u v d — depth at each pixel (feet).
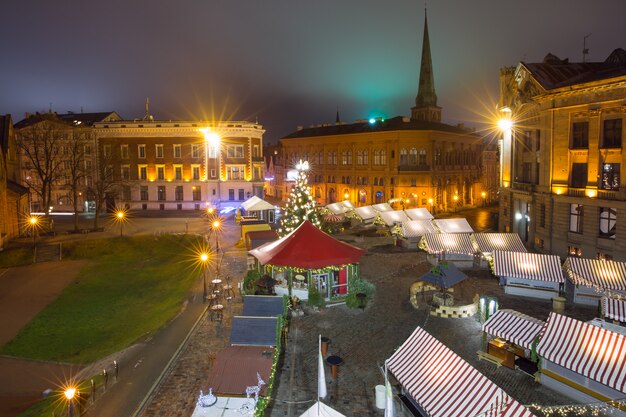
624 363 56.08
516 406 44.96
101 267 153.99
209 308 99.91
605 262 100.68
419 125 273.54
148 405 61.98
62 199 257.96
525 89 153.89
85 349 92.02
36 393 75.36
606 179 123.13
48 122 231.30
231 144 259.60
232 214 247.50
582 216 129.90
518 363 69.82
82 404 64.64
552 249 139.33
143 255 168.96
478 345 78.13
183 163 256.93
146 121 256.32
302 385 65.72
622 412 55.88
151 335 89.04
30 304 119.24
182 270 140.97
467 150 310.65
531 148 156.56
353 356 74.64
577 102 127.95
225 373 57.41
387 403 48.93
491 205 334.44
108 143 253.24
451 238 136.77
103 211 257.75
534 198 150.51
